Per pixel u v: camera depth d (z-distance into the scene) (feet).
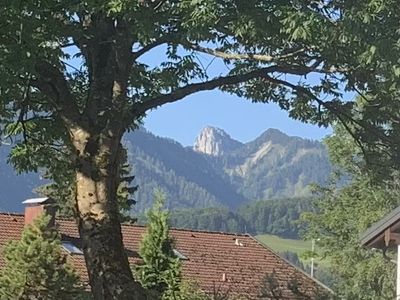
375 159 47.34
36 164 46.83
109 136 37.93
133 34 36.63
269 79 43.70
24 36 33.12
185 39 36.04
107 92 38.86
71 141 38.34
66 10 35.68
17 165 46.60
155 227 75.46
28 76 36.32
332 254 142.10
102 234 36.73
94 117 38.32
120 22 38.04
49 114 44.04
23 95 40.81
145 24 34.12
